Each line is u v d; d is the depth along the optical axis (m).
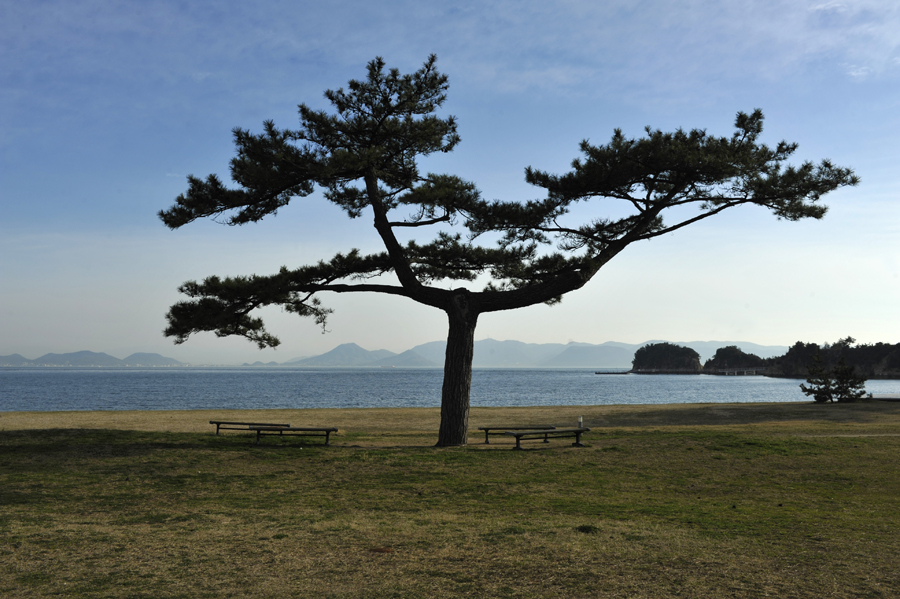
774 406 34.16
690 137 16.34
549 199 17.14
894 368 186.62
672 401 72.44
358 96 16.95
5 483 10.92
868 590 5.41
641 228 17.81
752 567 6.13
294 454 14.52
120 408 55.44
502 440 18.75
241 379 173.88
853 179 16.02
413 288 17.34
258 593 5.31
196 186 16.22
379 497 10.34
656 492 10.98
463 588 5.46
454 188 16.59
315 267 17.80
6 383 131.88
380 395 81.81
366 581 5.67
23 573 5.82
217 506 9.47
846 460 14.00
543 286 17.12
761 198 16.80
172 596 5.22
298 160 15.82
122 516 8.66
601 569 6.05
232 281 15.85
